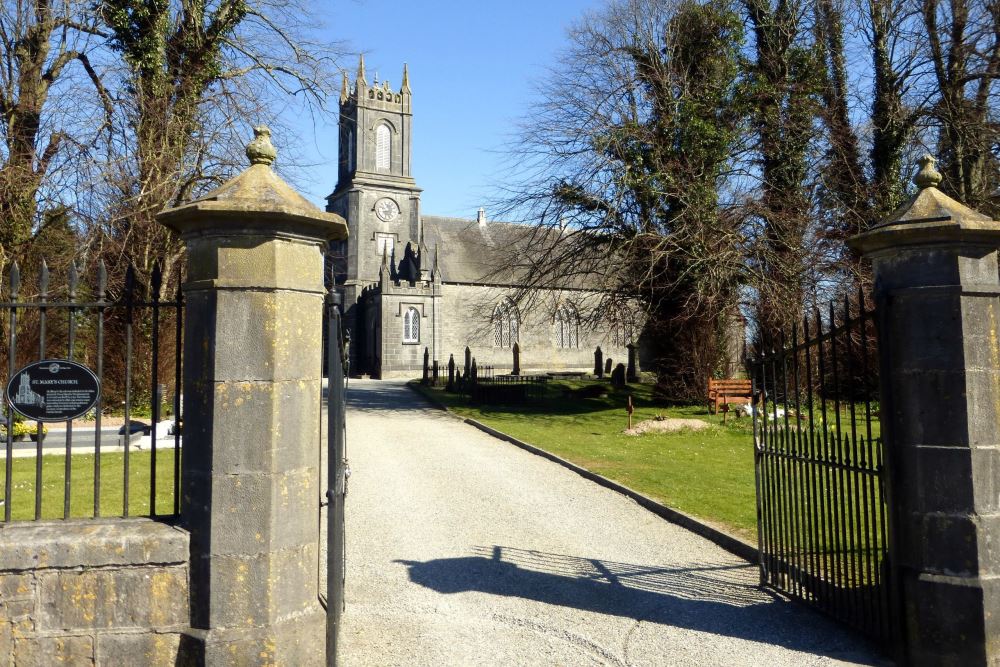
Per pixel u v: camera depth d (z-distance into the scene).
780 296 18.83
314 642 4.53
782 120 21.28
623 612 5.85
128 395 4.74
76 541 4.31
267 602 4.34
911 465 4.75
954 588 4.53
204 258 4.49
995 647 4.48
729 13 22.48
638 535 8.20
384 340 48.47
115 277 18.22
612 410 21.84
